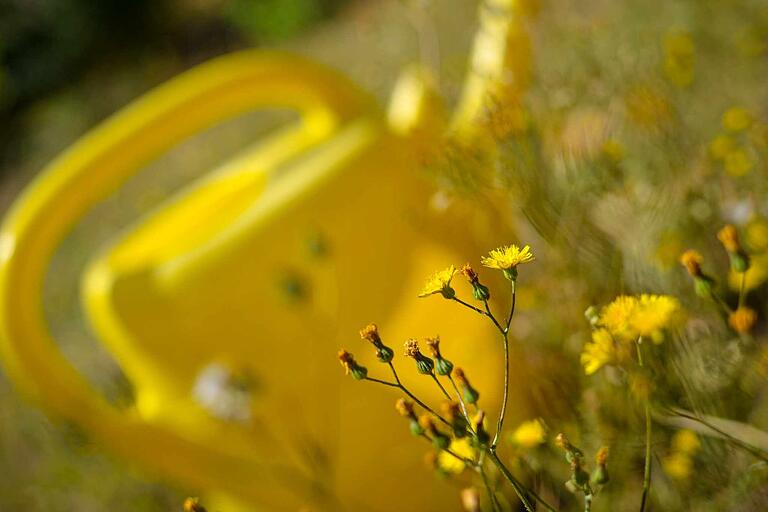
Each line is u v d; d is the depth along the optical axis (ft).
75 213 2.91
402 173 2.85
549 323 2.46
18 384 2.82
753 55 3.44
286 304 2.75
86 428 2.77
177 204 3.16
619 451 2.15
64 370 2.80
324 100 3.06
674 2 3.73
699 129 3.01
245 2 12.62
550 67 3.27
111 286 2.78
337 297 2.77
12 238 2.82
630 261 2.40
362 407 2.72
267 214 2.80
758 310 2.43
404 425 2.73
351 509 2.74
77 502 4.01
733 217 2.50
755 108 3.18
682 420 2.05
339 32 9.64
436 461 2.00
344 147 2.89
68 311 6.93
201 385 2.72
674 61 2.99
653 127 2.67
